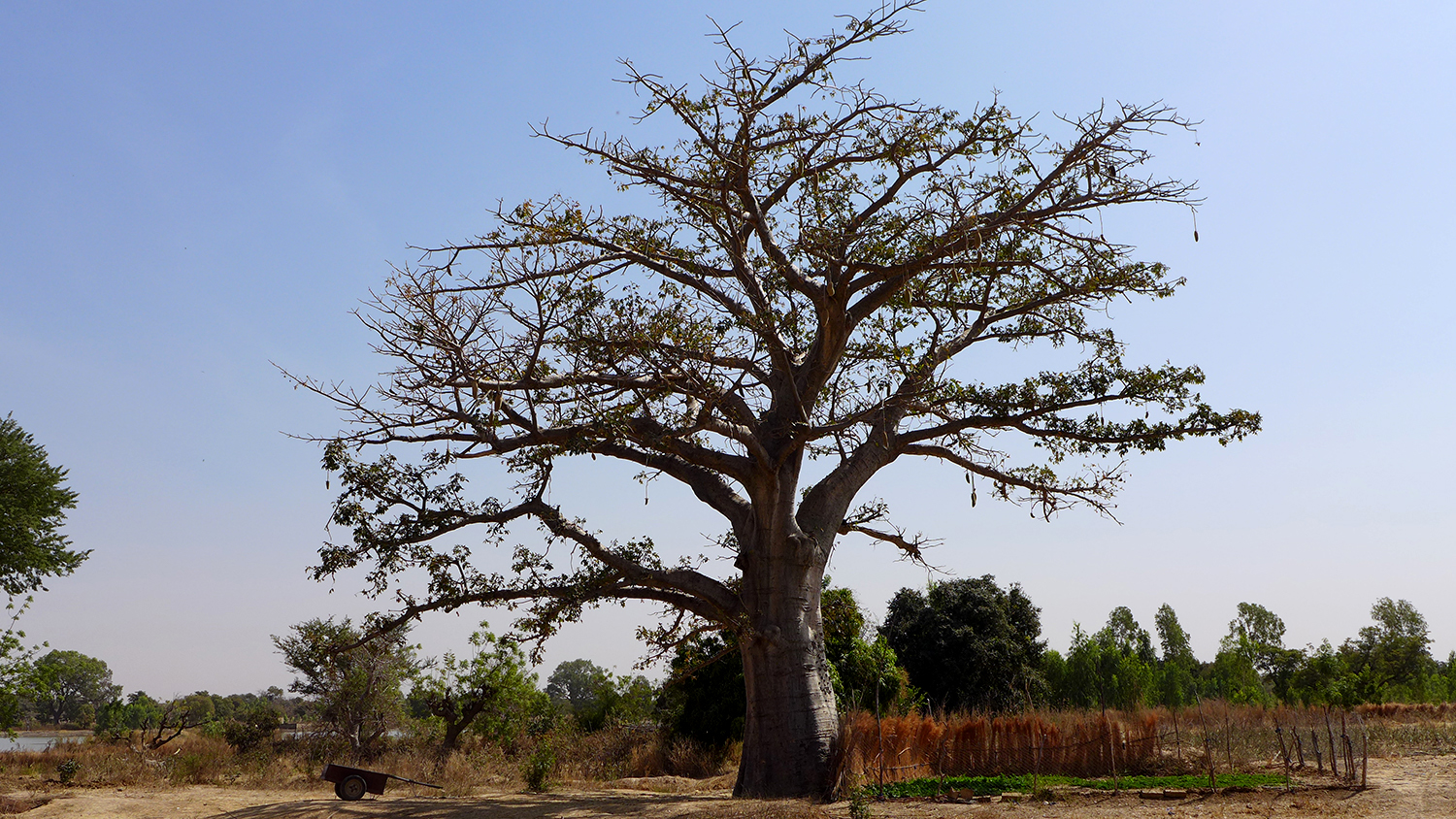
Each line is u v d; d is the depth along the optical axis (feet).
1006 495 54.34
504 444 47.03
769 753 47.88
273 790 56.70
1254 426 50.29
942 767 52.39
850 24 49.55
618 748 84.28
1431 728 73.87
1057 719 57.82
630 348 46.57
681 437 47.73
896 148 51.47
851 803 39.47
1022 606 126.82
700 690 83.61
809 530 51.29
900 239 52.90
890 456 53.83
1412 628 222.28
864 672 85.35
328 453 45.91
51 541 91.35
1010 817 38.86
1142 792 43.83
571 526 49.16
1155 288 53.42
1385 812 37.24
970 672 113.70
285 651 86.53
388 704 89.30
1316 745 50.42
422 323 45.16
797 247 51.67
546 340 46.21
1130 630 206.18
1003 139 51.98
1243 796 43.01
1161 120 51.19
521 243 50.31
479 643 92.63
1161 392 52.49
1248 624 213.87
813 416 53.42
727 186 49.19
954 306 55.36
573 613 47.09
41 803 48.62
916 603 121.49
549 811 42.96
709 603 50.65
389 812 43.37
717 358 50.21
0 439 90.17
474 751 83.20
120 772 61.16
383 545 46.42
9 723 95.66
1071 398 53.16
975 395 52.75
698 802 45.44
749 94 49.37
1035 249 53.47
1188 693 152.35
